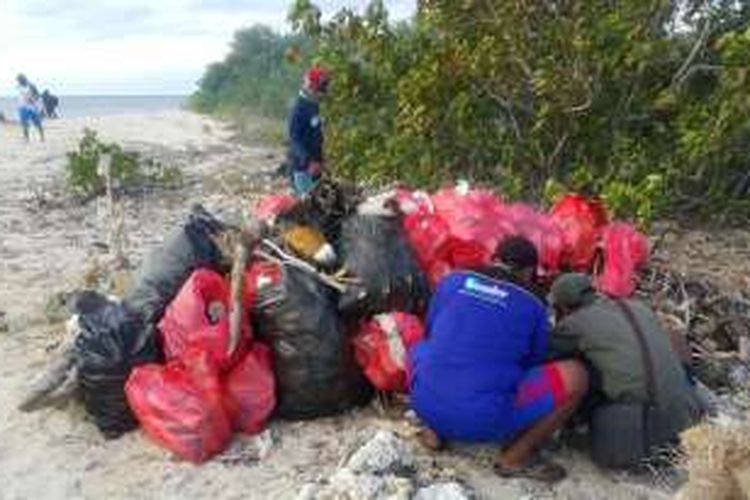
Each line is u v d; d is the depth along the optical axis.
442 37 6.38
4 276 5.68
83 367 3.63
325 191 4.10
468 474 3.34
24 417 3.84
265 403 3.62
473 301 3.34
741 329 4.37
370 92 6.65
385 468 3.25
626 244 4.30
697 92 6.42
